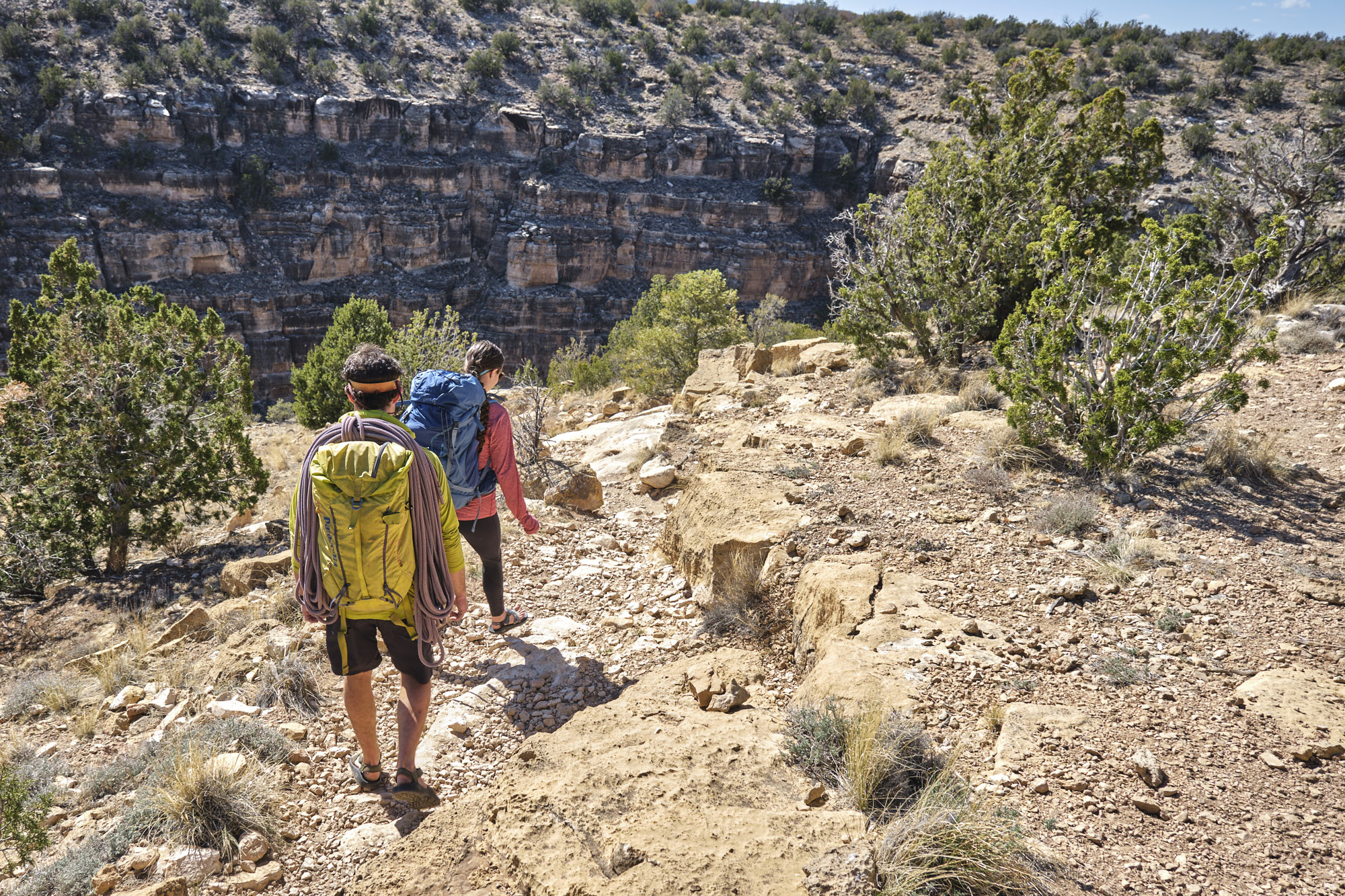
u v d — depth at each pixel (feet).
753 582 15.21
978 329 29.48
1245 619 12.50
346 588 8.67
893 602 13.05
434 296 225.15
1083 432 18.74
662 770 9.20
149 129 196.65
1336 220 74.95
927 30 301.84
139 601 30.04
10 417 36.52
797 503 17.63
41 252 179.83
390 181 223.10
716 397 32.19
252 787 10.02
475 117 234.99
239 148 212.02
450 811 9.52
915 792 8.80
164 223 193.16
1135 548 14.79
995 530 16.19
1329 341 27.78
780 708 11.50
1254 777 9.01
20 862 9.52
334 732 11.83
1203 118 209.15
